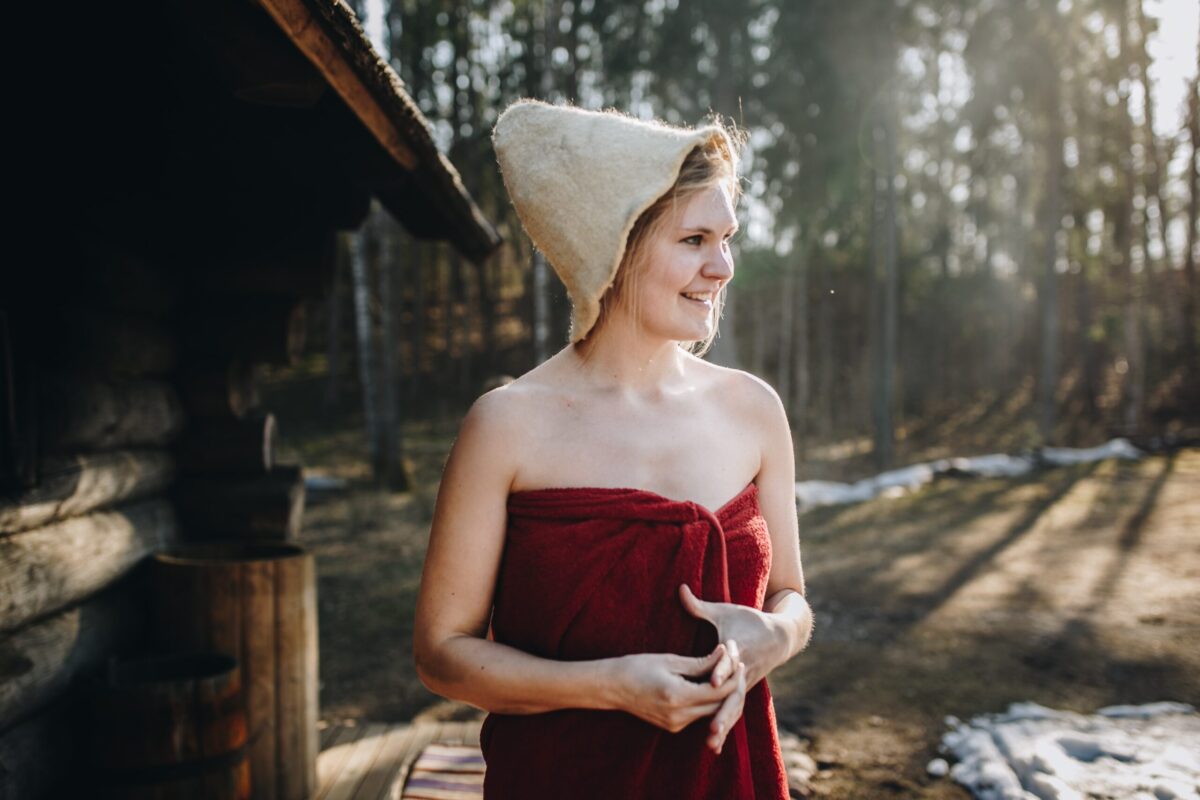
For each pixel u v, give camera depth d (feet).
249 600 9.78
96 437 9.71
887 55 54.54
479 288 94.12
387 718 15.40
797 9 53.62
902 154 76.95
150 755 8.37
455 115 71.51
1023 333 92.27
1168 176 76.54
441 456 52.29
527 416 3.74
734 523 3.76
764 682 3.86
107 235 10.18
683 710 3.14
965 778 11.87
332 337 75.15
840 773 12.39
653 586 3.49
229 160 11.15
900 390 81.66
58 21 7.63
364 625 20.99
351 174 10.04
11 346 8.14
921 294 83.61
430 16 69.56
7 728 7.81
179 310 12.21
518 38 69.92
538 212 3.61
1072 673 16.47
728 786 3.55
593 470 3.69
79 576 9.00
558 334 80.43
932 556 27.37
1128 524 31.32
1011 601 21.89
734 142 4.15
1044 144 70.64
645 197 3.39
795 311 88.17
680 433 3.85
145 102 9.22
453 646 3.53
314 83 6.45
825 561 27.07
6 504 7.91
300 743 10.10
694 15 51.67
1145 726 12.94
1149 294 83.05
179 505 12.12
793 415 76.48
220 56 6.10
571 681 3.26
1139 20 67.72
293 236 12.02
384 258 49.14
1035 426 71.51
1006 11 61.26
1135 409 63.77
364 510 35.86
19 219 8.46
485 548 3.67
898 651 18.20
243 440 12.23
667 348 4.04
